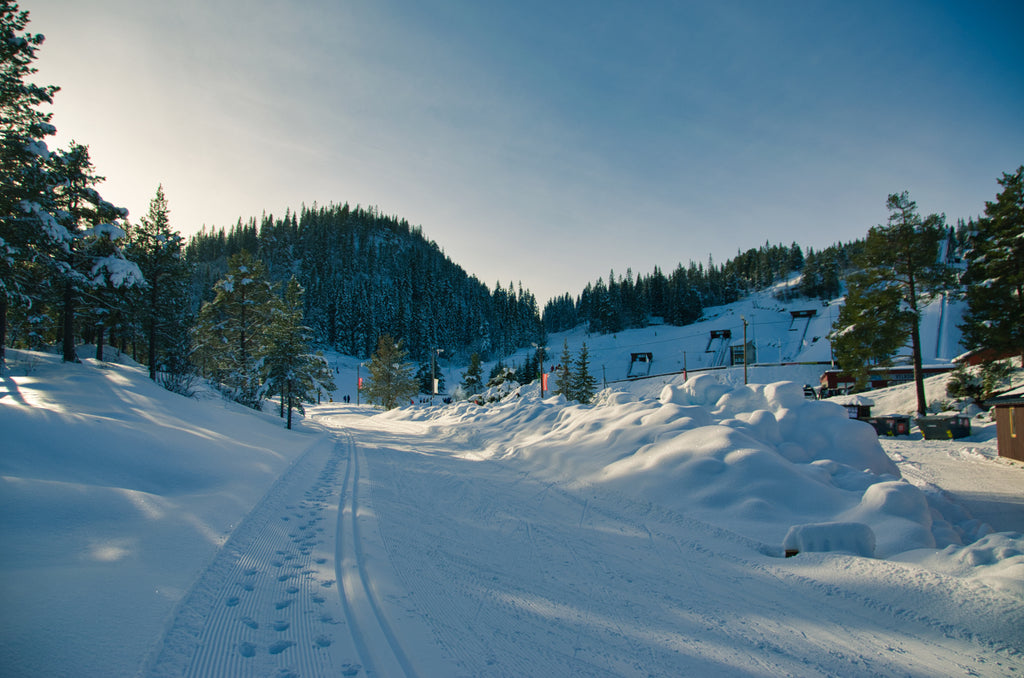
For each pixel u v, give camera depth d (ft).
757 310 492.54
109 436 27.99
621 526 23.40
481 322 577.84
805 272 509.76
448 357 492.13
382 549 19.66
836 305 391.24
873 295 87.92
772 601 15.40
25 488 18.24
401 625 13.21
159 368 101.60
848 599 15.23
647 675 11.32
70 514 17.44
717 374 199.11
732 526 21.86
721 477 25.72
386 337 194.08
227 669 10.50
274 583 15.53
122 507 19.33
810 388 145.48
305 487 31.58
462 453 49.39
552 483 32.71
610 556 19.54
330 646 11.88
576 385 163.12
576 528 23.30
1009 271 73.41
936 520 22.25
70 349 69.36
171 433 34.40
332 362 387.75
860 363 94.07
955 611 13.67
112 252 73.46
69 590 12.25
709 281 625.41
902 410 89.81
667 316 555.28
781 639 13.09
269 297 110.22
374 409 177.78
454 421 77.30
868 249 87.92
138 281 71.72
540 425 52.29
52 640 9.98
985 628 12.84
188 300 130.72
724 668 11.68
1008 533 17.43
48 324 101.09
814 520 21.81
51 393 44.57
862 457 30.94
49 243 62.23
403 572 17.30
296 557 18.08
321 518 23.99
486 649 12.26
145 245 91.30
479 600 15.26
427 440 63.00
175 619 12.35
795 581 16.75
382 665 11.17
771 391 37.27
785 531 20.80
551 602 15.33
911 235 82.79
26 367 57.67
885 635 13.17
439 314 532.73
